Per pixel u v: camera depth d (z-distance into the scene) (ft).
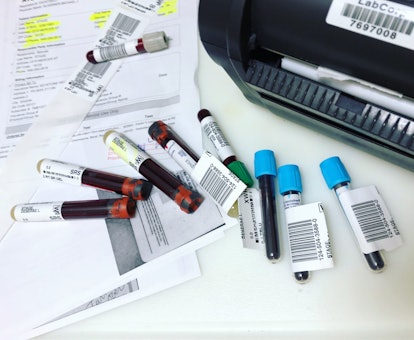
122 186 1.61
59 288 1.55
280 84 1.31
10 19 2.10
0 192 1.75
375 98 1.19
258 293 1.42
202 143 1.67
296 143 1.60
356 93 1.22
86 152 1.76
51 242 1.63
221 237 1.51
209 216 1.54
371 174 1.49
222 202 1.51
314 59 1.19
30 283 1.58
